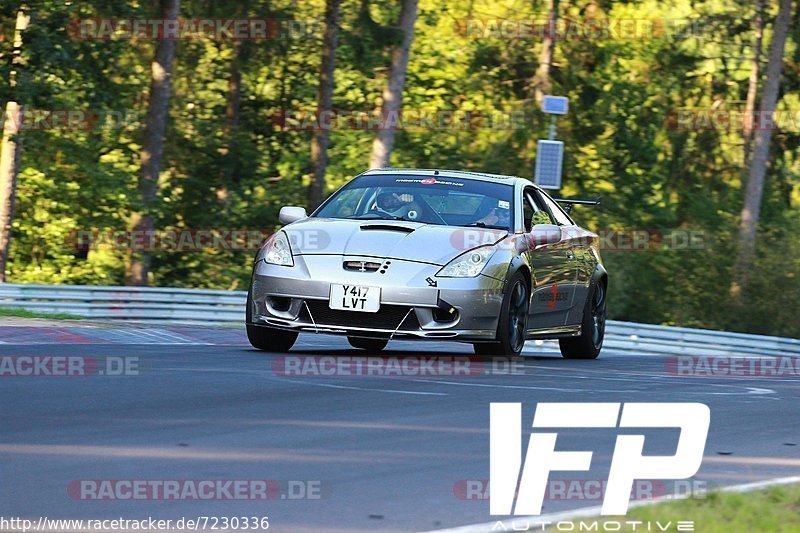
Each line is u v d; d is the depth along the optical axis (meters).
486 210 35.44
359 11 103.12
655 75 136.38
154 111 100.12
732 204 133.12
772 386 34.50
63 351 31.81
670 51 132.25
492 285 32.25
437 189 36.19
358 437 20.45
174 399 23.83
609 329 75.81
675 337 77.44
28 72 92.25
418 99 144.50
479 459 18.98
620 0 129.88
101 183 112.88
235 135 124.19
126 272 119.12
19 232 128.50
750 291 123.25
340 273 31.75
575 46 132.50
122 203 114.88
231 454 18.44
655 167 138.88
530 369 33.09
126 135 115.81
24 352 31.17
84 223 120.94
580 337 41.22
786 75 123.31
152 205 101.12
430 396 25.86
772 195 130.12
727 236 125.75
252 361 31.30
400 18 104.50
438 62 144.50
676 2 129.12
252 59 114.56
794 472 19.77
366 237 32.72
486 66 133.62
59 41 92.50
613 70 137.50
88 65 97.25
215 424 21.06
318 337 43.41
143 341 38.38
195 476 16.73
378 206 35.44
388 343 44.12
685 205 136.50
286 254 32.81
